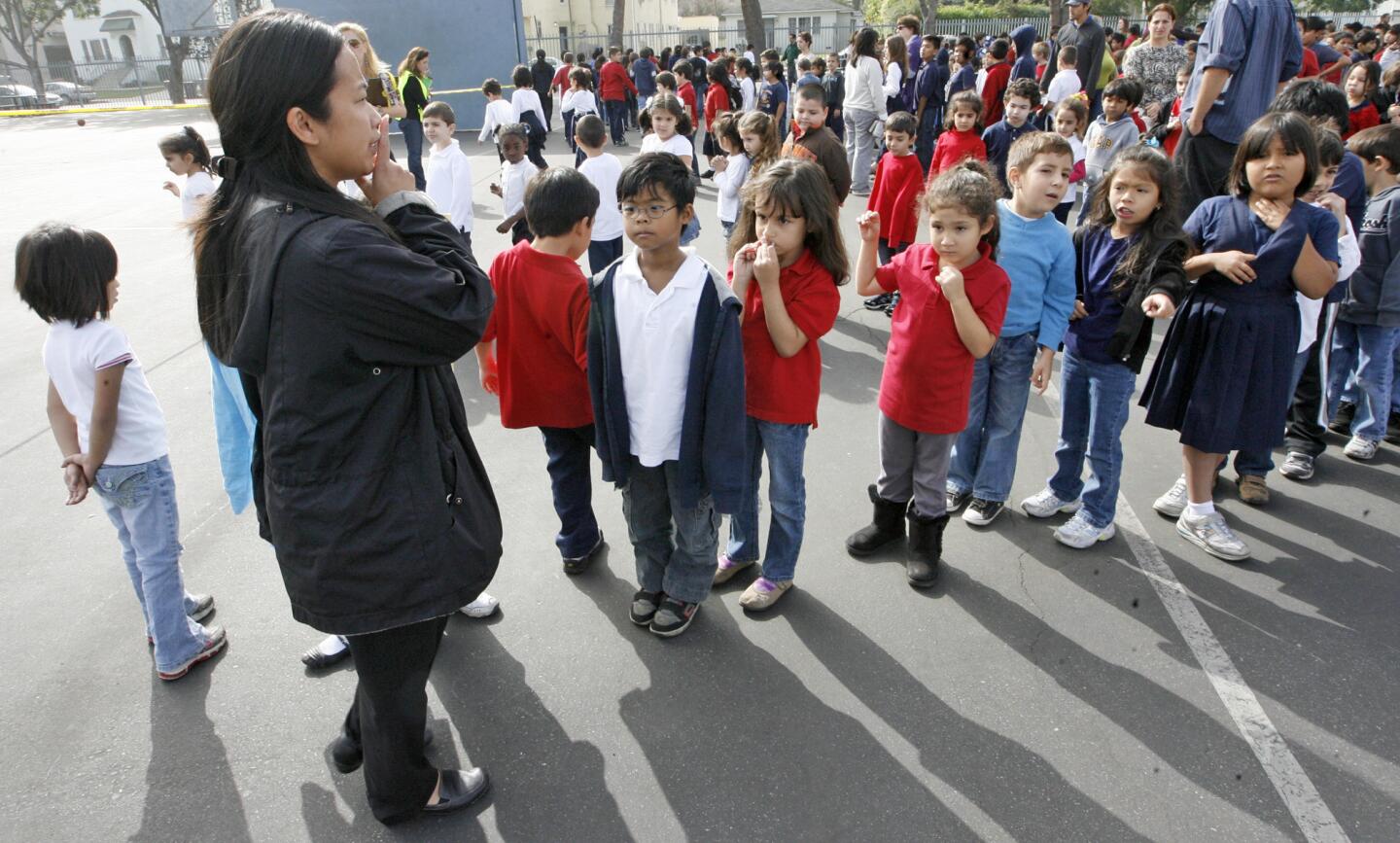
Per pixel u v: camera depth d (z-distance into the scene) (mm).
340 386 1565
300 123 1522
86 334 2363
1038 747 2355
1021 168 3053
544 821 2170
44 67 40594
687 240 5012
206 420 4613
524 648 2809
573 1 40875
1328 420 4047
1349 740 2354
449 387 1807
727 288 2418
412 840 2125
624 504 2812
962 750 2354
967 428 3438
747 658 2736
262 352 1559
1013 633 2824
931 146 10484
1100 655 2709
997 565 3207
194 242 1680
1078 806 2166
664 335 2439
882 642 2799
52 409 2500
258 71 1490
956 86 10320
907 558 3242
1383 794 2180
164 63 36875
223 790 2289
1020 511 3590
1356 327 3924
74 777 2334
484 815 2189
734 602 3031
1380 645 2719
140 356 5566
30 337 6129
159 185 12312
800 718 2484
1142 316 2883
